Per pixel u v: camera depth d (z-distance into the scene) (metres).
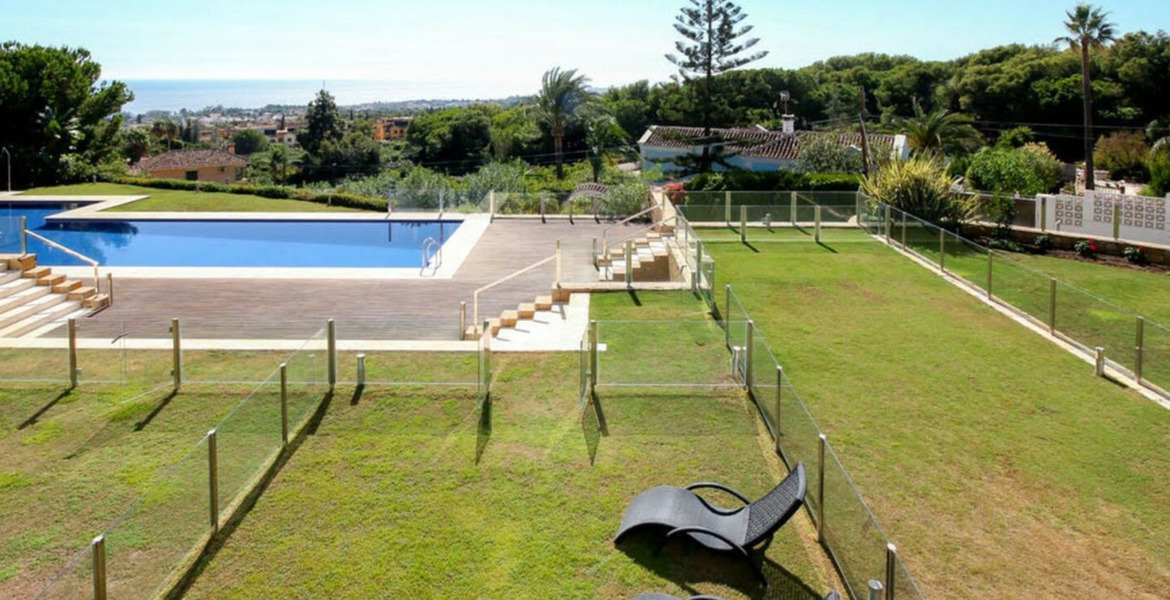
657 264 16.95
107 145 41.97
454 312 14.12
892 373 11.70
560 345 12.32
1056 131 61.38
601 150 60.28
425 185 34.16
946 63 75.81
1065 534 7.72
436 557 7.14
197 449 7.05
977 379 11.52
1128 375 11.72
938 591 6.83
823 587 6.76
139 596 6.21
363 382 10.80
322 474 8.55
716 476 8.61
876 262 18.75
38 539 7.25
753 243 20.92
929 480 8.65
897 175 22.92
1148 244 20.27
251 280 16.50
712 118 39.81
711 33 38.19
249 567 6.94
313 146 85.06
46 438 9.23
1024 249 22.09
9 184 32.97
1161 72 58.22
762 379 9.99
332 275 16.94
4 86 35.41
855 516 6.43
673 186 27.73
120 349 11.34
